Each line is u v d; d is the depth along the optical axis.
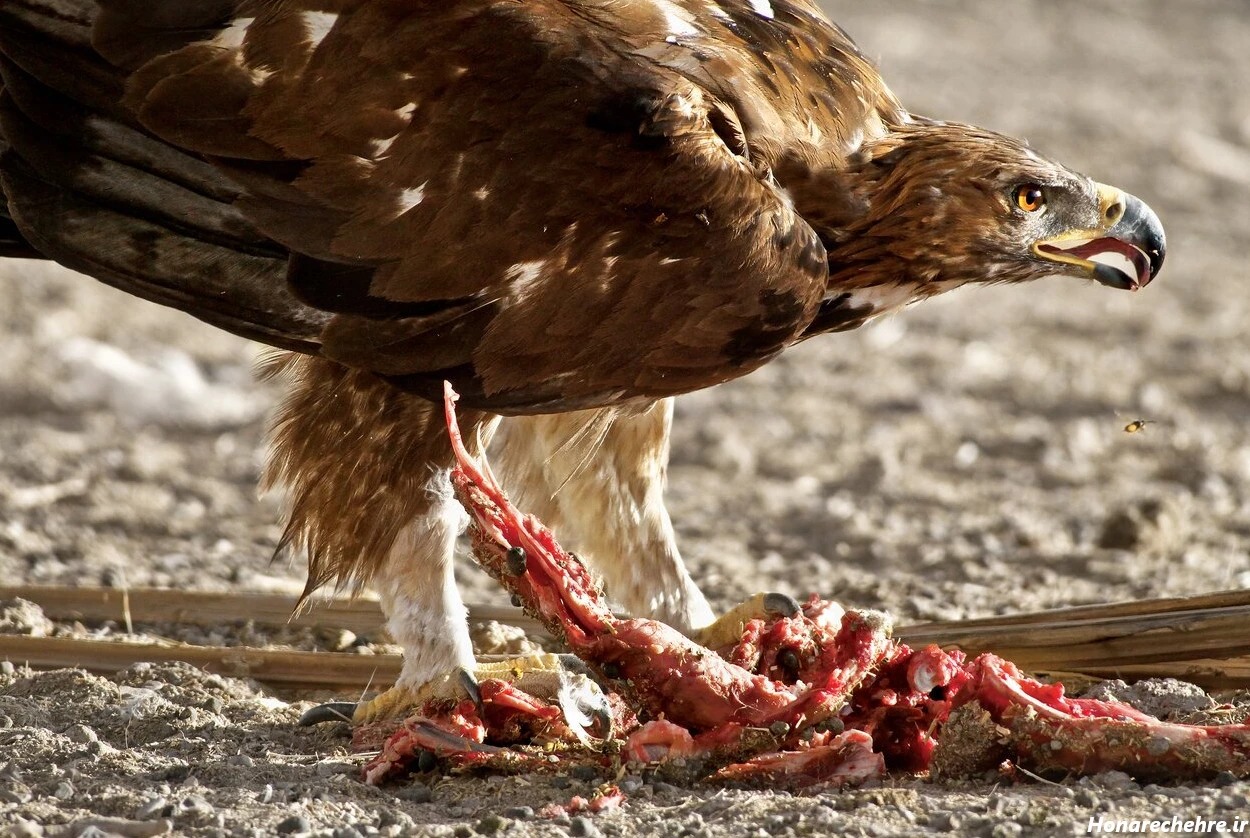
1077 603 13.29
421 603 10.10
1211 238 32.69
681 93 9.58
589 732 9.54
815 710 8.91
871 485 18.86
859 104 10.54
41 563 14.54
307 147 9.51
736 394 23.19
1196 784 8.45
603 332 9.66
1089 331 26.95
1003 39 50.94
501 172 9.49
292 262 9.60
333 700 10.90
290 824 8.16
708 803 8.43
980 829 7.85
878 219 10.49
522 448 11.55
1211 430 21.14
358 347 9.72
